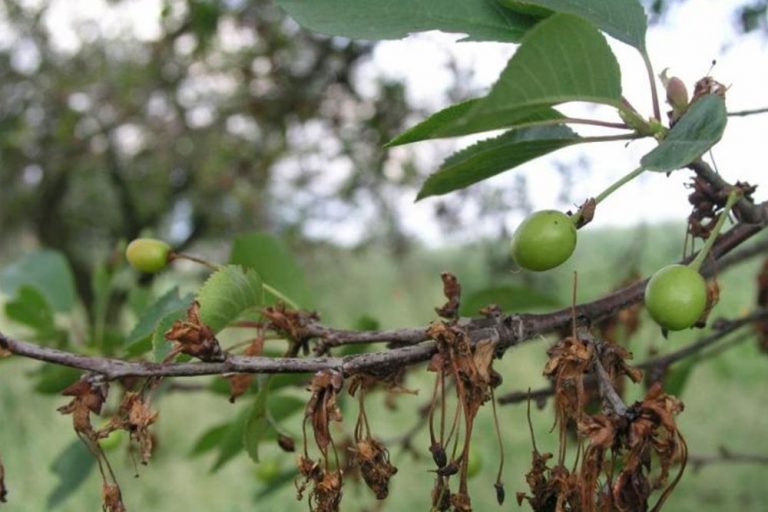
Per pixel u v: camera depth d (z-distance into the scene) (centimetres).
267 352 28
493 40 22
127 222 113
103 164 104
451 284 23
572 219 22
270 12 78
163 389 34
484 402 21
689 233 23
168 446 102
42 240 120
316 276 110
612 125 22
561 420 21
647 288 22
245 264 29
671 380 36
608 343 21
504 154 22
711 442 94
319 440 20
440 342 21
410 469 94
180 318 22
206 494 94
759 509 78
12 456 98
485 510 85
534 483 21
